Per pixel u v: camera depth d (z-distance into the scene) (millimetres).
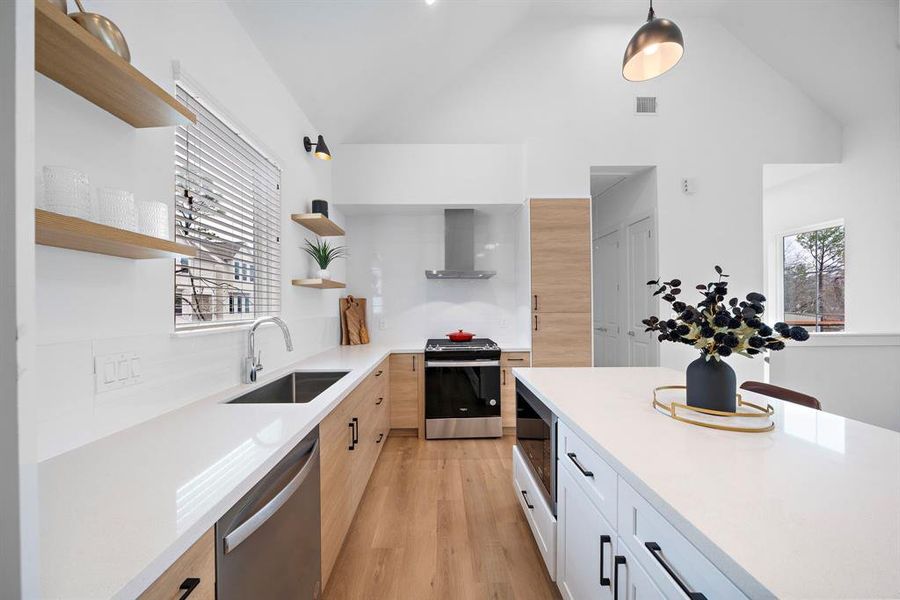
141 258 1225
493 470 2830
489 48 3818
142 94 1058
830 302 4059
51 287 979
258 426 1232
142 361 1272
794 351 3396
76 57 883
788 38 3484
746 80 3734
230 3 1847
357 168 3684
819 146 3762
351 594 1621
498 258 4215
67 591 525
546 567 1789
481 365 3516
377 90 3379
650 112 3729
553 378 1984
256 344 2084
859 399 3391
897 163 3443
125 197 1012
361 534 2041
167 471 897
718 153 3709
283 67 2363
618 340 4527
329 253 3090
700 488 812
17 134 412
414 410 3553
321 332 3236
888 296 3527
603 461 1150
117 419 1171
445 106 3846
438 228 4176
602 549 1129
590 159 3678
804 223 4215
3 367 404
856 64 3338
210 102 1699
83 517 700
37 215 734
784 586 532
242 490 848
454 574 1743
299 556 1227
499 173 3729
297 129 2736
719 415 1228
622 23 3814
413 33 2910
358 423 2174
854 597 511
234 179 1947
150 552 604
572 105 3795
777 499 764
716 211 3686
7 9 410
